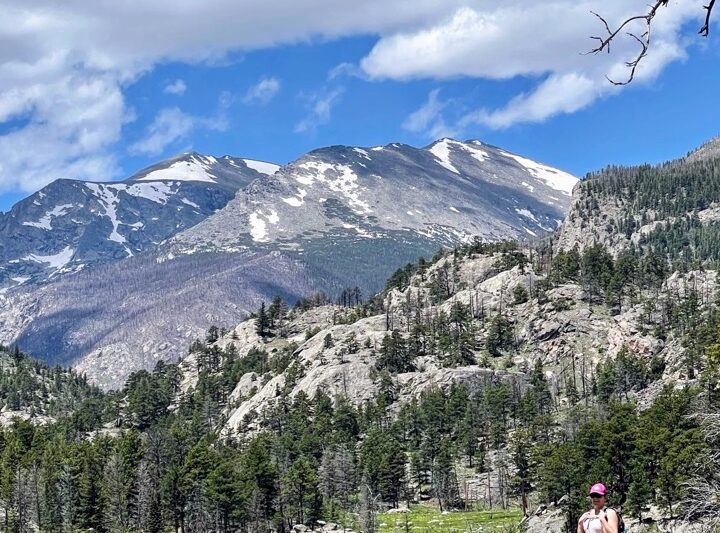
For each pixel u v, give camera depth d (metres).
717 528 44.44
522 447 188.00
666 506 110.19
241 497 177.62
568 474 134.62
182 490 183.88
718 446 47.69
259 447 189.88
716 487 45.84
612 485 123.44
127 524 196.38
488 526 175.50
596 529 23.77
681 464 106.19
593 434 136.62
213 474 178.38
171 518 184.00
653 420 135.12
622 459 126.62
